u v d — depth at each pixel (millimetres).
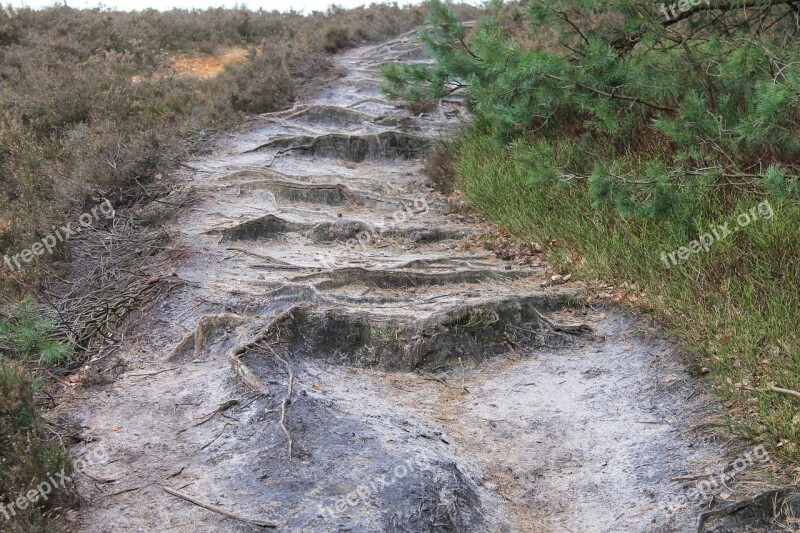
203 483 4473
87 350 6254
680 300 6590
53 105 12594
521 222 8766
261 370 5570
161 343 6371
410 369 6359
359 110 14133
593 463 5156
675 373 5875
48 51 16734
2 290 7039
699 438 5133
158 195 9680
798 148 6766
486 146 10938
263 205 9703
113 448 4852
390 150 12734
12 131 11266
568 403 5887
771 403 5203
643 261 7332
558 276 7578
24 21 18500
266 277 7469
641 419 5512
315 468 4520
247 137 12789
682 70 8781
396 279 7492
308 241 8867
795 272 6387
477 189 9883
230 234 8555
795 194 5977
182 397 5473
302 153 12414
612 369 6211
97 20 19375
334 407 5258
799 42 7879
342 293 7121
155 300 6914
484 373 6430
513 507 4793
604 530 4520
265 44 18562
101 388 5680
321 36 19594
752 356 5668
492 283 7605
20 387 4730
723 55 8250
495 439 5492
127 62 17453
